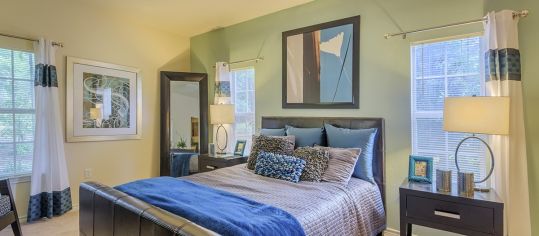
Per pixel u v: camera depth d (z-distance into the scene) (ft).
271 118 12.03
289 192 6.93
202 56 15.83
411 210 7.16
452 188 7.24
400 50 9.30
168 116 14.92
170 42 15.53
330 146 9.50
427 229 8.79
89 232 6.62
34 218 10.27
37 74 10.35
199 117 15.34
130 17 13.32
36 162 10.29
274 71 12.62
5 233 9.23
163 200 5.78
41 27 10.82
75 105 11.81
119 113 13.39
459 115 6.81
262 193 6.83
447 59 8.63
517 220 7.04
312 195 6.71
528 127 7.36
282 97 12.30
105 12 12.67
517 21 7.32
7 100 10.11
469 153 8.29
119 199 5.73
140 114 14.24
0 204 7.74
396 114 9.38
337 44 10.64
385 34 9.57
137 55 14.11
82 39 12.03
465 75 8.34
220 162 12.44
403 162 9.23
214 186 7.48
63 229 9.66
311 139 9.91
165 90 14.93
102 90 12.74
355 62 10.21
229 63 14.40
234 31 14.19
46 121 10.55
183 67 16.15
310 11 11.41
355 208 7.01
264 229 4.63
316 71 11.19
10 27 10.09
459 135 8.41
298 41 11.71
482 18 7.73
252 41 13.43
